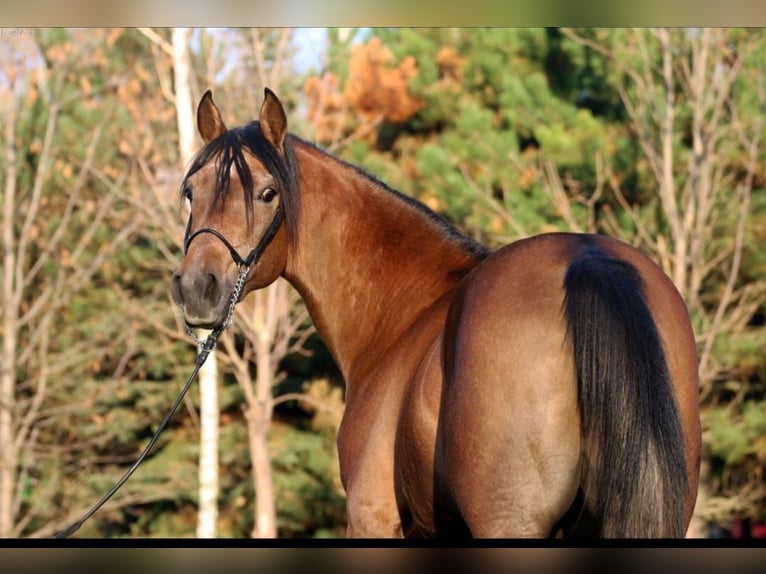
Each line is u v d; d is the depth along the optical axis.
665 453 2.35
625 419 2.36
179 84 10.16
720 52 11.88
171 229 11.22
